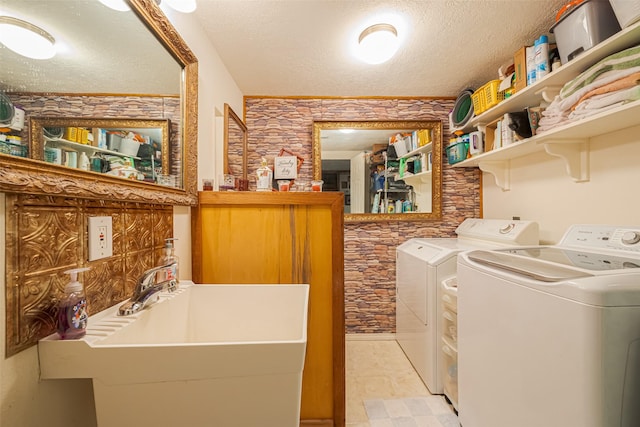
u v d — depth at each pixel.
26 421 0.51
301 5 1.21
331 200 1.17
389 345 2.11
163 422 0.56
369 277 2.21
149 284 0.79
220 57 1.60
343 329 1.15
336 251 1.16
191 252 1.18
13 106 0.47
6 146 0.46
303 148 2.19
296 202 1.16
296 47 1.53
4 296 0.48
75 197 0.59
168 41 0.95
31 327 0.52
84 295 0.60
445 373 1.50
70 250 0.61
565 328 0.66
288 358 0.57
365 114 2.19
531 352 0.75
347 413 1.39
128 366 0.55
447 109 2.21
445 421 1.34
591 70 1.02
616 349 0.60
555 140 1.33
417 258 1.71
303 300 0.97
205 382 0.56
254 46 1.51
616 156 1.19
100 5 0.68
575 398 0.63
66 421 0.59
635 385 0.60
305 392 1.14
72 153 0.59
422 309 1.63
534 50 1.33
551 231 1.56
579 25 1.06
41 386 0.54
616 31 1.01
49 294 0.56
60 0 0.57
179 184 1.06
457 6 1.23
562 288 0.67
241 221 1.18
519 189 1.82
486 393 0.95
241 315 0.98
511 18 1.31
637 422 0.60
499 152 1.67
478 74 1.84
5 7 0.47
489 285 0.93
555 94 1.29
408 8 1.24
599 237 1.05
